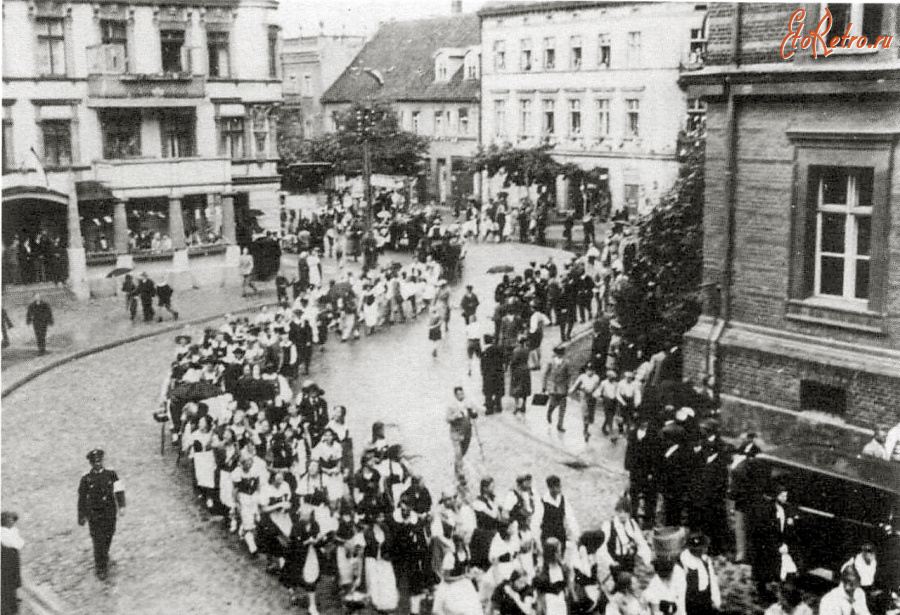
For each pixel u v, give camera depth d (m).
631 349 22.86
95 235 41.12
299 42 74.31
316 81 73.94
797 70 16.83
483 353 21.98
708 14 19.06
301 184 59.34
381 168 58.91
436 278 33.66
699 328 19.05
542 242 46.06
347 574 13.65
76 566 15.33
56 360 28.25
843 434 16.91
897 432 15.33
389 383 24.81
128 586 14.52
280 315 26.72
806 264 17.55
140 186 40.59
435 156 67.25
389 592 13.16
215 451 16.41
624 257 29.12
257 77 47.31
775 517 12.94
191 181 41.97
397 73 70.75
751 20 17.61
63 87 40.78
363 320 31.55
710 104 18.48
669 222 23.50
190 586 14.44
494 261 40.81
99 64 41.41
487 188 62.47
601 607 12.31
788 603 10.58
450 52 65.94
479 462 18.95
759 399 18.12
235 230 46.31
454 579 11.77
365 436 20.50
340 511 13.74
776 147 17.61
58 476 19.30
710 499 14.64
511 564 12.05
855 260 17.22
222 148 47.00
